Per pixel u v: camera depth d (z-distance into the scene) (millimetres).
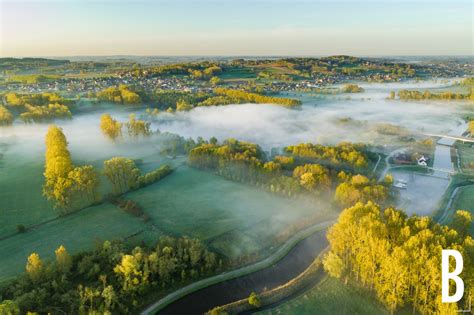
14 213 144875
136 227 133250
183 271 107750
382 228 97125
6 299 93500
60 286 98438
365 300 98000
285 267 116938
